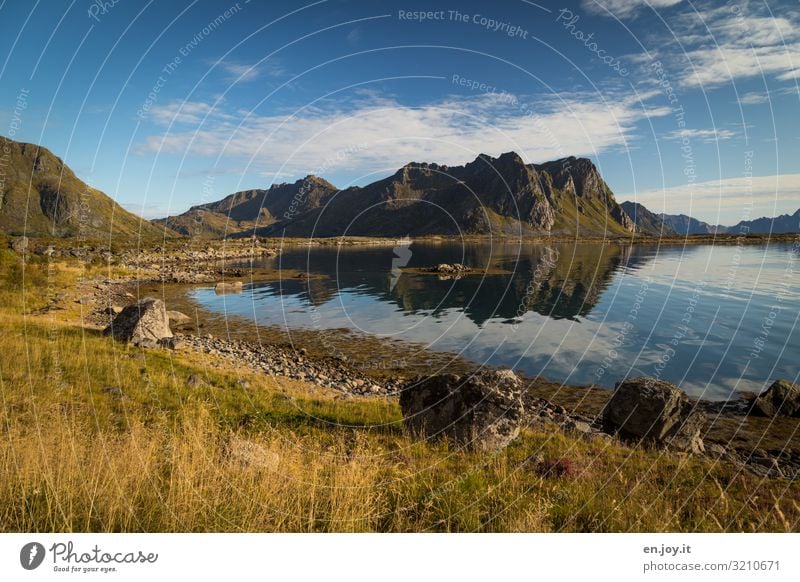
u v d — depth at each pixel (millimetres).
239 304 42969
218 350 24703
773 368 22891
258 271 71688
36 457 6148
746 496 8000
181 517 5570
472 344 28594
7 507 5301
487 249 122062
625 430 12266
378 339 30016
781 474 11430
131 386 12859
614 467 9336
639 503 7273
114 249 84562
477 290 50344
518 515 6488
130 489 6000
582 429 13211
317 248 138625
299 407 13719
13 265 34062
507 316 36719
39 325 19203
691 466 9680
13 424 8141
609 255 98062
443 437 10789
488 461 9312
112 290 46500
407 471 8227
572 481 8297
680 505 7410
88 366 14031
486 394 10898
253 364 22078
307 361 24828
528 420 14375
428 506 6621
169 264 79625
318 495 6527
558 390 20391
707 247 123500
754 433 15555
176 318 34875
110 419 9969
